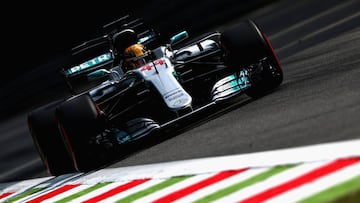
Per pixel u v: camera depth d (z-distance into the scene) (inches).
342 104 794.2
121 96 1093.1
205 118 1107.3
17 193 1185.4
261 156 732.0
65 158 1109.1
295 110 870.4
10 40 3481.8
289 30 2138.3
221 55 1137.4
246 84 1066.1
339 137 671.8
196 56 1135.0
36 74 3193.9
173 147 973.8
